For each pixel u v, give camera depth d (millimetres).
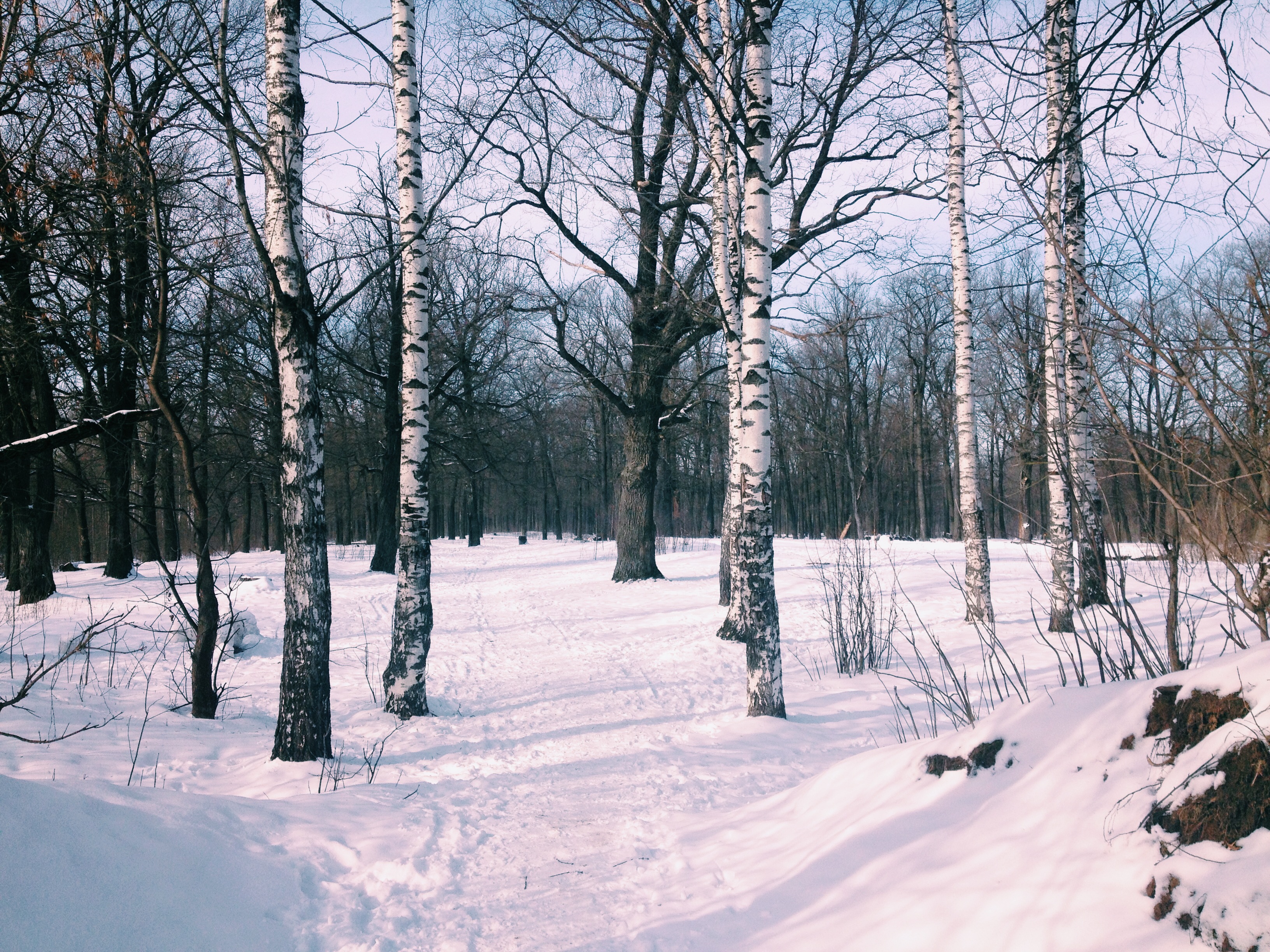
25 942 2758
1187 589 4785
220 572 22547
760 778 5746
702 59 10719
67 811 3359
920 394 41344
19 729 6953
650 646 12352
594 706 8695
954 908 2703
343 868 4203
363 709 8836
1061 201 4789
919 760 3684
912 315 29281
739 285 12695
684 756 6391
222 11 6020
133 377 12305
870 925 2875
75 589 18469
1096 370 3676
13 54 8703
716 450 46250
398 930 3529
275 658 12031
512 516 86375
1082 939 2289
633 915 3557
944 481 48344
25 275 9711
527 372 31062
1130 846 2480
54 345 10938
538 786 5836
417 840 4609
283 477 6742
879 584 15023
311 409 6699
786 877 3502
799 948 2938
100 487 18531
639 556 20500
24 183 9312
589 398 40531
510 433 37969
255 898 3643
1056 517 9570
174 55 9586
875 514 42062
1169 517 3852
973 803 3215
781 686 7496
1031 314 5066
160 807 3996
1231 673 2619
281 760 6523
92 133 9867
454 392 26859
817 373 23219
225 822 4199
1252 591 3416
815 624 12805
